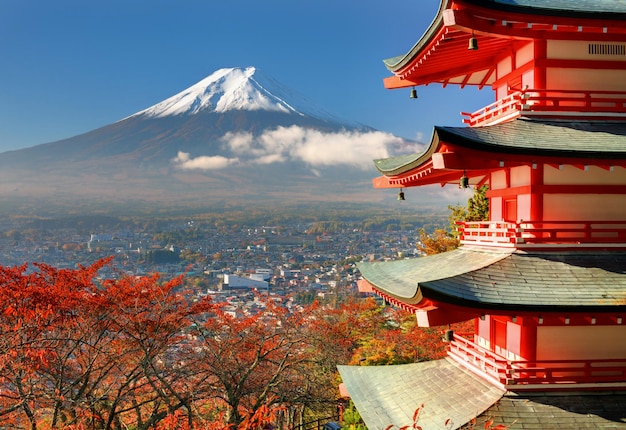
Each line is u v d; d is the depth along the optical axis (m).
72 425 18.47
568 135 14.40
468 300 12.27
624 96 15.33
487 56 17.83
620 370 13.94
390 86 19.97
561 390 13.84
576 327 14.35
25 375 20.48
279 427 27.81
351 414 25.88
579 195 14.75
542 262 14.15
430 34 15.62
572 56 15.30
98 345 23.69
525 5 13.77
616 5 14.77
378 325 41.44
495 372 14.25
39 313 20.84
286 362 29.41
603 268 13.92
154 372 23.58
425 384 16.31
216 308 28.73
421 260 18.42
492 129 14.48
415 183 17.98
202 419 22.36
